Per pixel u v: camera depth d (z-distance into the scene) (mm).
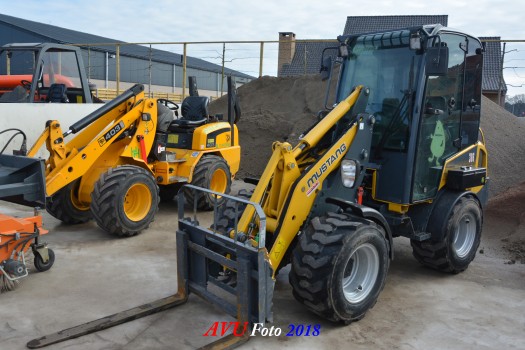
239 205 4234
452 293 4422
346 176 3908
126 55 25359
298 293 3584
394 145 4348
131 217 5883
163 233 6102
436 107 4449
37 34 24031
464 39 4688
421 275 4875
